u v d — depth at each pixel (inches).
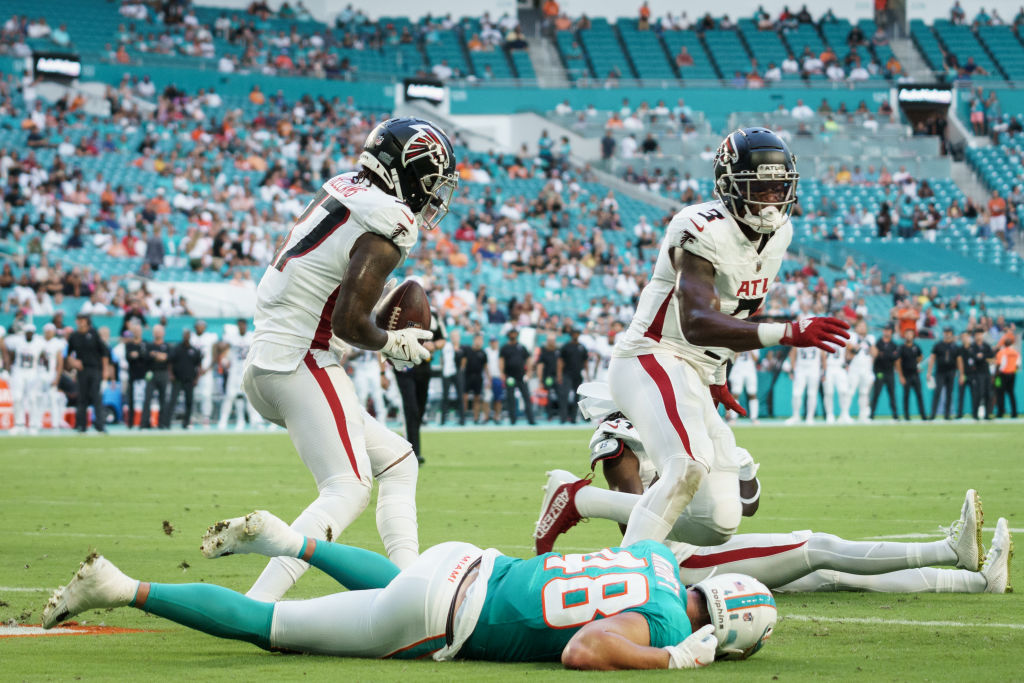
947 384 3339.1
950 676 538.3
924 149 5398.6
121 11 5438.0
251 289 3472.0
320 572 922.7
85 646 627.2
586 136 5580.7
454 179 729.6
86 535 1112.2
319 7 6181.1
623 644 528.1
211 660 582.9
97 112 4783.5
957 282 4463.6
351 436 693.9
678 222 698.2
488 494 1472.7
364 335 680.4
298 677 533.3
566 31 6136.8
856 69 5944.9
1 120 4461.1
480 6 6279.5
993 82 5777.6
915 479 1651.1
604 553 559.8
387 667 553.6
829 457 2049.7
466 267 4192.9
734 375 3181.6
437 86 5580.7
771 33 6210.6
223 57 5438.0
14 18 4985.2
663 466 687.1
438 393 3415.4
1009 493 1455.5
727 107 5753.0
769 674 536.7
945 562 775.1
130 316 2989.7
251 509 1325.0
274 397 699.4
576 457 2084.2
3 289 3240.7
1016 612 729.6
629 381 713.6
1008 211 5083.7
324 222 697.6
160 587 570.3
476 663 557.6
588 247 4478.3
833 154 5344.5
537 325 3698.3
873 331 3816.4
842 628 675.4
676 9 6486.2
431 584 560.1
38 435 2736.2
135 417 3100.4
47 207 3919.8
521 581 552.1
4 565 920.9
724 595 557.6
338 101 5398.6
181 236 3934.5
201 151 4616.1
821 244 4726.9
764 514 1246.3
